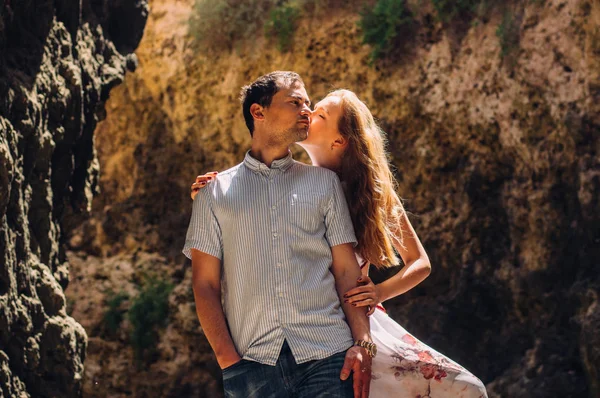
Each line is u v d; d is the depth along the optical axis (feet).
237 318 9.95
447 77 36.83
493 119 35.47
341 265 10.34
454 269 36.81
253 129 10.43
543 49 33.42
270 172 10.21
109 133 43.11
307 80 39.55
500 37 34.81
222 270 10.36
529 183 34.40
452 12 36.60
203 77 41.27
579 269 31.76
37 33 17.42
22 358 16.14
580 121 31.81
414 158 37.86
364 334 10.02
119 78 21.50
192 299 41.24
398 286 11.76
